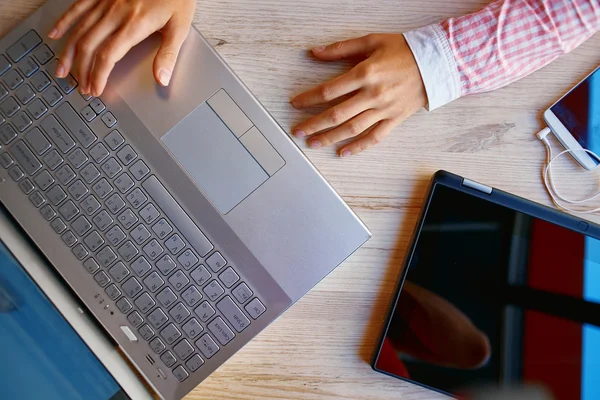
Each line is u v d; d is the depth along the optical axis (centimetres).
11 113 49
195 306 50
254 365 55
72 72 49
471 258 53
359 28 56
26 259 47
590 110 56
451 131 57
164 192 50
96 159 50
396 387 56
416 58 55
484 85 56
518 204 52
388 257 56
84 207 50
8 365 43
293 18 55
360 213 56
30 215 50
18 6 51
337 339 56
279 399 55
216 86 50
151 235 50
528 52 56
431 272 53
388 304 54
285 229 50
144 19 48
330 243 50
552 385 53
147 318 50
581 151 56
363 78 54
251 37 54
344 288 56
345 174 56
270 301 50
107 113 49
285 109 55
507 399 53
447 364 53
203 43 50
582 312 53
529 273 53
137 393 47
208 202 50
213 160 50
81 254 50
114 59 48
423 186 56
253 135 50
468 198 52
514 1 57
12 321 44
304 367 56
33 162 49
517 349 53
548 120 56
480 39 56
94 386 45
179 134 50
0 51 48
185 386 50
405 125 57
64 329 46
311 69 56
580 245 52
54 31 48
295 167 50
